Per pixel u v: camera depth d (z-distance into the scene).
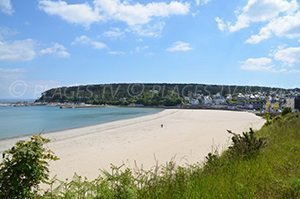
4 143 26.89
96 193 4.79
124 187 4.77
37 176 3.62
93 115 81.31
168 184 5.68
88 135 31.89
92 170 15.17
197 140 26.08
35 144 3.68
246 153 9.29
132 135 31.44
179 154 18.78
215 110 129.12
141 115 81.69
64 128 41.81
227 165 7.81
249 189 5.88
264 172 7.30
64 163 16.84
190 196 5.16
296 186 6.01
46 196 4.29
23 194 3.51
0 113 90.94
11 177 3.49
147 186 5.43
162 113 94.81
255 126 42.41
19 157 3.52
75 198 4.76
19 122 55.03
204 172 7.29
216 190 5.62
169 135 30.95
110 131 36.19
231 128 39.81
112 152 20.62
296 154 9.77
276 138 14.21
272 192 5.92
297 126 18.53
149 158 17.92
